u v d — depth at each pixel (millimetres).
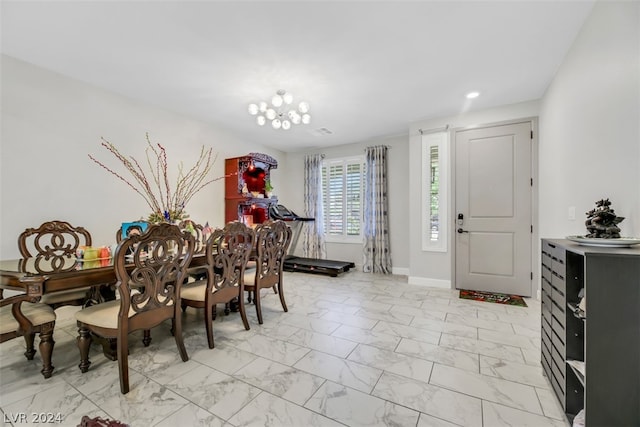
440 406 1570
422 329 2607
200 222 4230
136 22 2031
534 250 3529
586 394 1230
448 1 1831
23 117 2580
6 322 1691
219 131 4547
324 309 3160
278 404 1576
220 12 1924
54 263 2016
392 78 2879
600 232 1501
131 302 1738
